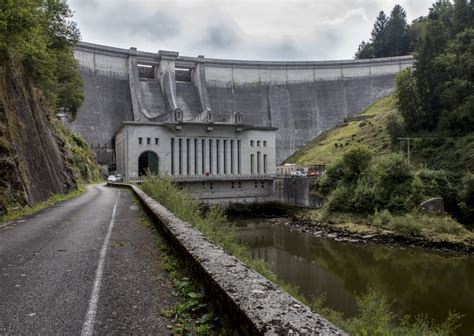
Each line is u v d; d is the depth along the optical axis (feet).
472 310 86.58
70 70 220.64
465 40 292.61
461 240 144.56
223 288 17.65
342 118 456.86
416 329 62.80
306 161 371.35
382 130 332.19
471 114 234.17
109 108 385.09
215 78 444.14
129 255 36.42
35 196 87.40
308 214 222.28
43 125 120.98
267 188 281.95
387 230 162.71
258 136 310.45
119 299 24.16
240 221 231.09
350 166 207.82
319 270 120.57
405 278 111.14
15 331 19.56
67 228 54.34
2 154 75.15
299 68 469.98
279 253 144.66
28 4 79.10
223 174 281.33
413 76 287.48
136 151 264.72
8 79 93.86
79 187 157.79
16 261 34.60
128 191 139.74
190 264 25.96
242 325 14.78
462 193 171.12
